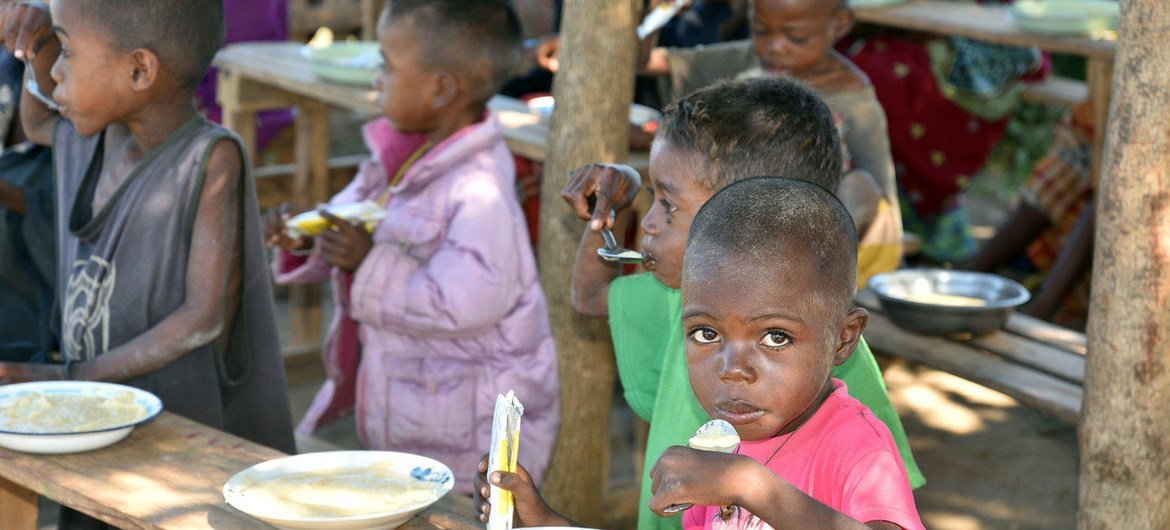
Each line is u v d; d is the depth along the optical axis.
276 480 2.07
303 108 4.91
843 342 1.72
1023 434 4.56
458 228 3.19
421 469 2.11
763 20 3.75
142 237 2.60
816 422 1.73
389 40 3.30
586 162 3.15
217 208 2.58
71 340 2.76
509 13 3.43
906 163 5.63
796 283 1.58
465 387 3.24
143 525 1.96
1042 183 5.29
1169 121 2.20
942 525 3.84
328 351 3.66
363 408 3.35
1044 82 6.08
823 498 1.69
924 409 4.77
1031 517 3.89
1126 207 2.26
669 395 2.15
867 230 3.72
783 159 1.99
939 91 5.50
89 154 2.77
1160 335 2.28
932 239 5.84
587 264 2.54
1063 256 4.94
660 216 2.04
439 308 3.14
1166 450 2.32
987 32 4.79
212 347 2.67
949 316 3.34
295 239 3.46
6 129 3.49
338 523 1.87
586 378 3.30
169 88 2.57
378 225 3.35
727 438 1.62
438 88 3.31
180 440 2.30
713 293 1.60
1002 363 3.26
